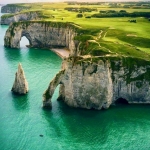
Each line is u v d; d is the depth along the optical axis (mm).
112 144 73375
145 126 81938
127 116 87188
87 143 73562
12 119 82938
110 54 98812
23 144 71562
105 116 86812
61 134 76812
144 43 118625
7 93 100500
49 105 90375
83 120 84312
